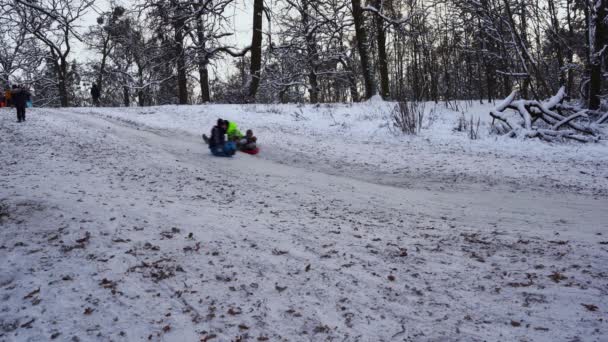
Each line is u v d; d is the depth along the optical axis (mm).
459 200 8148
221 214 6770
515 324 3639
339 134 16156
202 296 4246
